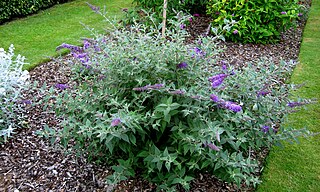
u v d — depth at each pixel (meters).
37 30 5.21
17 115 2.79
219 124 1.89
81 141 2.14
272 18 4.57
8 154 2.44
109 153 2.20
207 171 2.18
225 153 1.88
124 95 2.09
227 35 4.56
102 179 2.20
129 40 2.25
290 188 2.17
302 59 4.15
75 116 2.18
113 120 1.64
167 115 1.78
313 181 2.23
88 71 2.28
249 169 1.98
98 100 2.10
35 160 2.38
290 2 4.79
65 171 2.28
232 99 2.17
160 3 4.80
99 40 2.26
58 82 3.48
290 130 2.21
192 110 1.88
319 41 4.74
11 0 5.69
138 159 2.12
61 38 4.84
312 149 2.54
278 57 4.23
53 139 2.06
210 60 2.25
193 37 4.75
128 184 2.16
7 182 2.19
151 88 1.79
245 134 2.10
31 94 3.22
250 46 4.58
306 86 3.47
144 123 1.83
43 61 3.98
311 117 2.93
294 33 5.12
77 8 6.48
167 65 2.01
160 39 2.15
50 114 2.91
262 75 2.33
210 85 1.97
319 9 6.39
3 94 2.50
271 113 2.24
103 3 6.82
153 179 2.06
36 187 2.15
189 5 5.56
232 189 2.15
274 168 2.35
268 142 2.19
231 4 4.63
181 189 2.12
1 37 4.88
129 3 6.77
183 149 1.95
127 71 1.97
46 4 6.54
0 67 2.61
